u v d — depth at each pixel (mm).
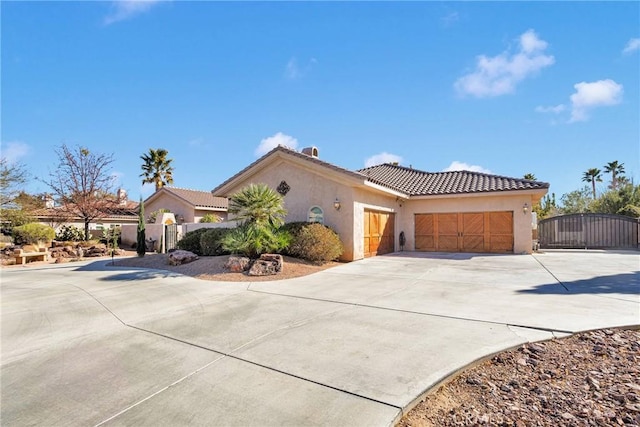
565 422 3156
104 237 27375
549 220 23125
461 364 4285
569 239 22609
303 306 7574
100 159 27719
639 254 17625
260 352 4938
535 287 8977
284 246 13500
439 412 3412
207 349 5129
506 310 6723
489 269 12469
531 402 3523
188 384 4035
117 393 3879
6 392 3979
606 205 29266
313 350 4938
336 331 5758
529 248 18328
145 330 6168
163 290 9734
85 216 26641
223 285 10328
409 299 7922
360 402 3504
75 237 26406
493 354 4633
